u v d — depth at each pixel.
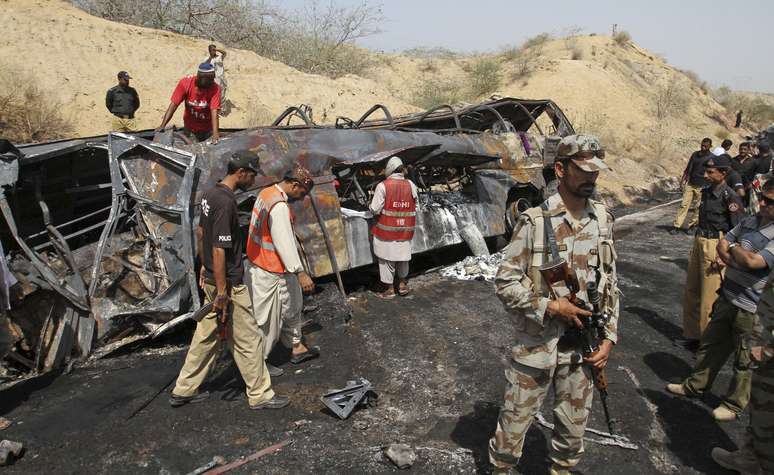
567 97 22.22
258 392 3.82
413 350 4.83
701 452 3.49
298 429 3.62
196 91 5.67
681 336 5.39
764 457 2.92
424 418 3.80
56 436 3.50
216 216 3.48
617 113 22.03
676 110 24.91
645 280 7.16
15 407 3.86
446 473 3.21
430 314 5.67
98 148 5.12
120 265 4.83
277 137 5.64
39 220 5.29
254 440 3.49
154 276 4.80
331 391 3.88
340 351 4.78
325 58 18.36
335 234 5.81
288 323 4.41
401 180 5.91
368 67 21.64
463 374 4.42
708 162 4.69
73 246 5.51
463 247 8.16
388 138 6.51
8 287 3.85
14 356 4.32
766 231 3.50
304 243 5.55
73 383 4.20
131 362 4.55
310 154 5.77
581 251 2.58
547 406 3.92
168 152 4.95
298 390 4.13
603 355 2.61
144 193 4.91
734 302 3.68
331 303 5.70
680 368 4.70
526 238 2.59
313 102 13.98
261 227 3.94
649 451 3.48
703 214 4.80
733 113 29.56
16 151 4.52
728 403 3.79
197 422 3.68
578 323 2.49
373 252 6.12
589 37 29.77
